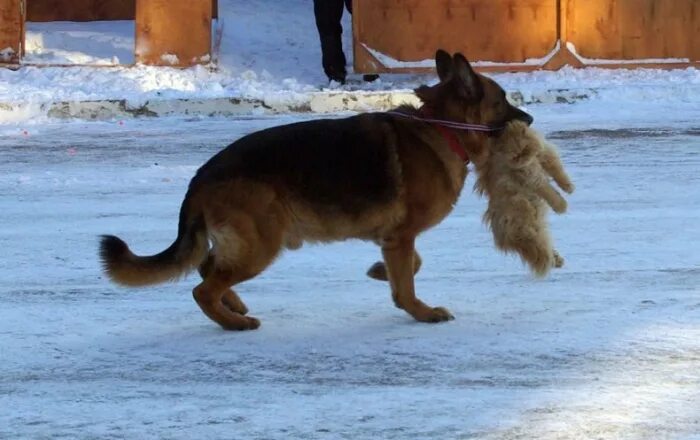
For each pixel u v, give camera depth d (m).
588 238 9.11
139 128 15.55
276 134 6.62
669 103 16.94
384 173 6.61
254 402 5.55
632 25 19.36
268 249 6.54
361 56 19.06
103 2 22.77
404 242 6.78
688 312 6.96
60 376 6.01
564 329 6.66
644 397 5.48
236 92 17.45
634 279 7.82
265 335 6.72
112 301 7.57
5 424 5.31
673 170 11.95
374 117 6.76
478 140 6.79
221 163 6.54
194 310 7.36
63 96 16.92
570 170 12.03
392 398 5.56
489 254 8.70
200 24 19.61
